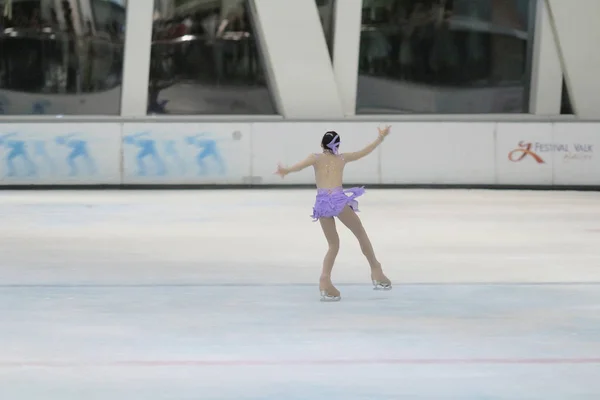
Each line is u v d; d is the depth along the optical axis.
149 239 28.69
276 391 11.85
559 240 28.50
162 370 12.98
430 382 12.28
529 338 15.08
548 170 48.53
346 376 12.62
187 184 48.25
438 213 36.66
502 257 24.91
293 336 15.27
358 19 49.81
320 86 49.91
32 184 47.81
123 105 49.50
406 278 21.45
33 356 13.86
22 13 49.72
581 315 17.08
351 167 48.72
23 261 24.17
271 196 44.28
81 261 24.17
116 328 15.94
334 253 18.56
